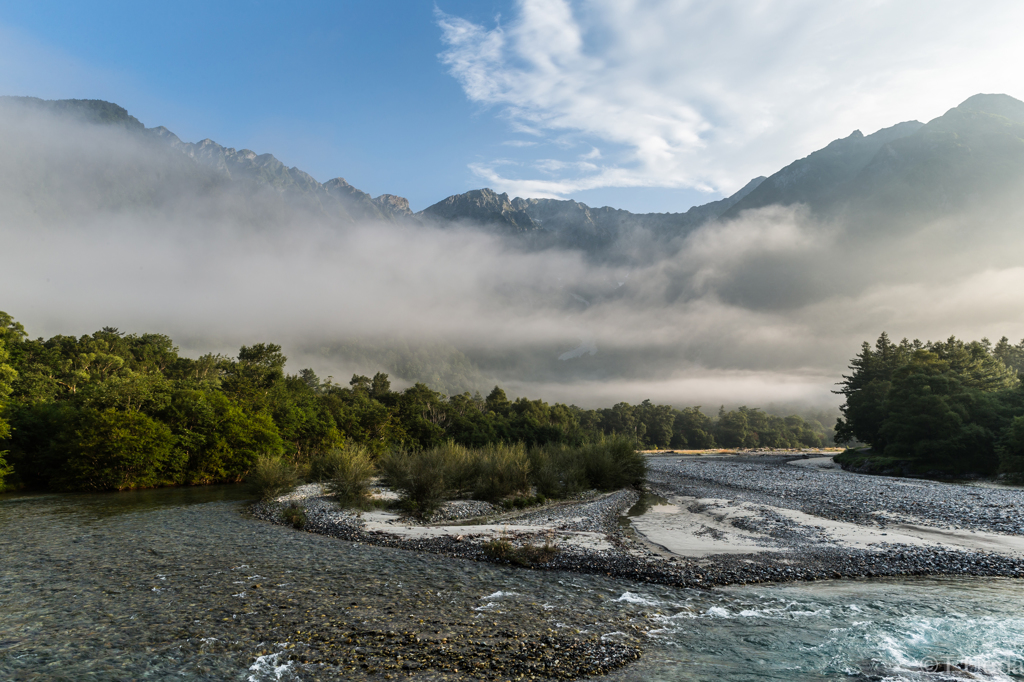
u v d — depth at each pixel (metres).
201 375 89.31
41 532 25.05
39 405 50.22
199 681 9.89
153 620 13.04
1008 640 12.00
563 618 13.34
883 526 26.36
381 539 23.41
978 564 18.53
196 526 26.97
